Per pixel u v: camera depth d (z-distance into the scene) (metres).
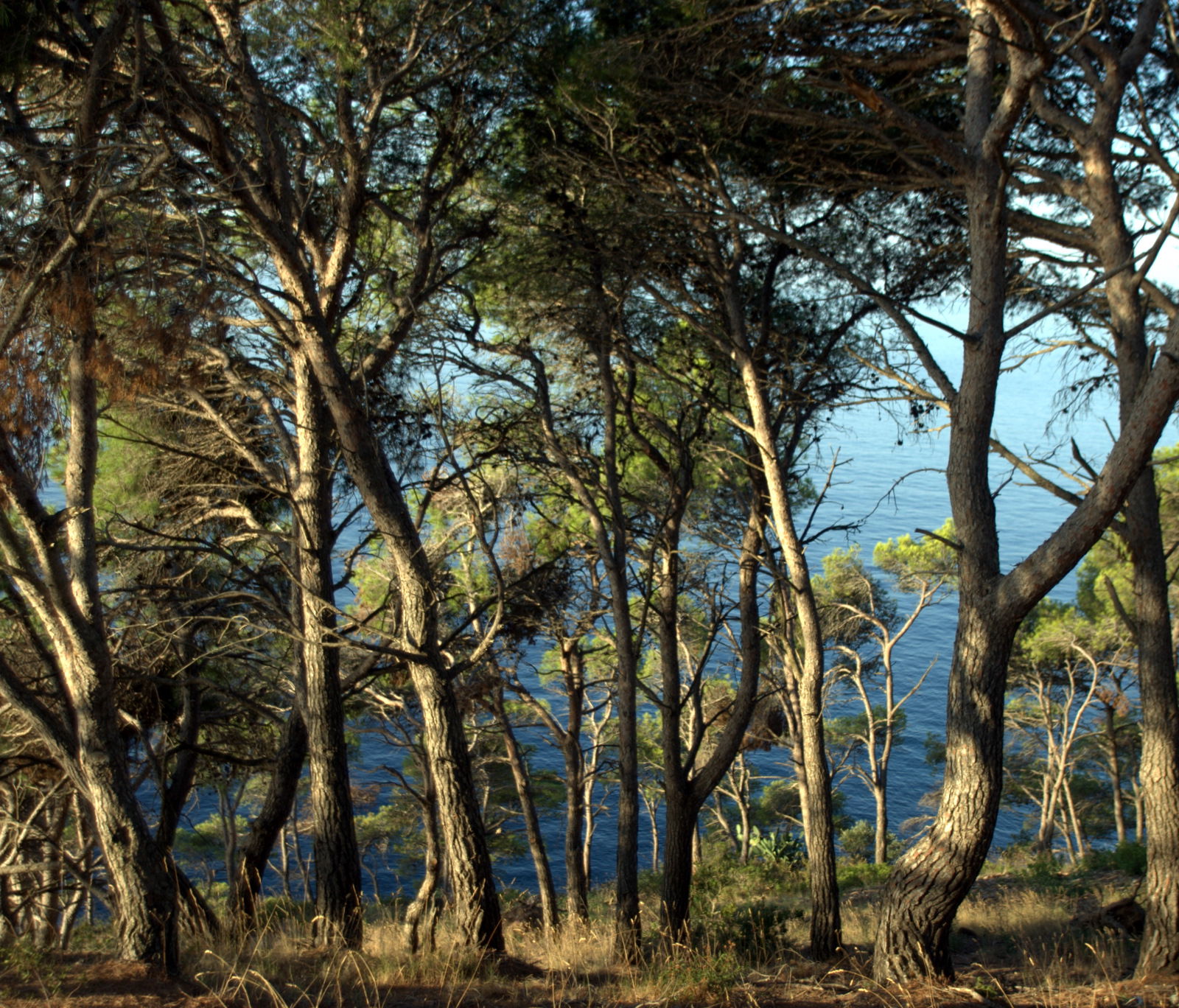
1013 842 33.66
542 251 10.13
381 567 13.88
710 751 23.55
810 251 7.67
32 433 6.42
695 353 11.66
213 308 7.45
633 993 6.02
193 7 8.00
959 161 6.81
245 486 11.13
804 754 10.45
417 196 10.40
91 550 7.09
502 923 8.64
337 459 10.15
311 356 8.18
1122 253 7.53
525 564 13.20
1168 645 7.07
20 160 6.38
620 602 10.93
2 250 6.34
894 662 57.22
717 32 8.25
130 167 6.68
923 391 7.46
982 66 6.99
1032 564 5.99
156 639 12.70
